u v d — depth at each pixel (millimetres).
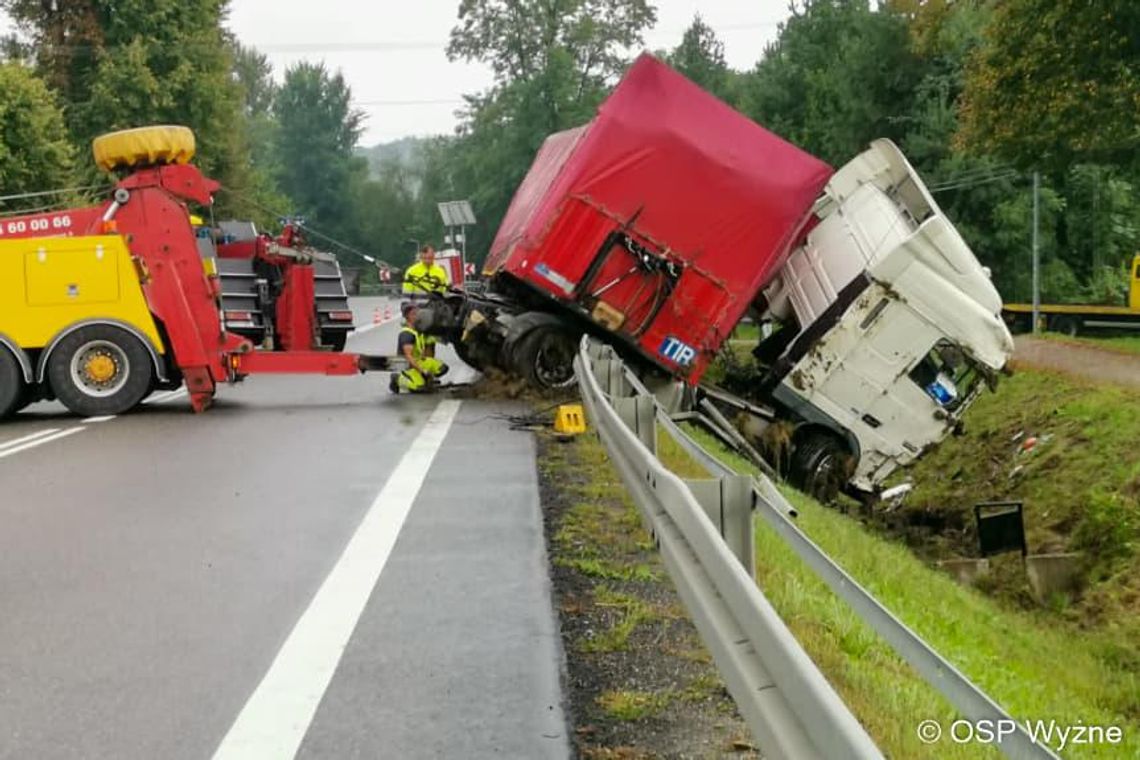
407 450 11711
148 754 4477
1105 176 39094
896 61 48406
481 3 75312
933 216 17203
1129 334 43062
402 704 4941
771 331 19453
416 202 109250
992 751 4750
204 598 6605
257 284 20094
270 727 4711
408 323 16531
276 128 102000
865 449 15828
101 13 51375
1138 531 15773
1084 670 11062
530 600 6438
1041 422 22406
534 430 12953
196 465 11008
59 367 14531
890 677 5680
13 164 34750
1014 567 16094
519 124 73062
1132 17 20906
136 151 14562
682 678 5176
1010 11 23000
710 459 5785
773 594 6426
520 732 4621
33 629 6070
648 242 14461
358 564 7277
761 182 14477
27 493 9742
